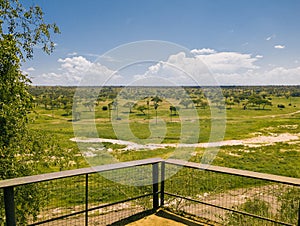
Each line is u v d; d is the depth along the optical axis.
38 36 4.43
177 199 3.29
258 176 2.44
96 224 3.04
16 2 4.25
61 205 3.69
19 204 3.79
